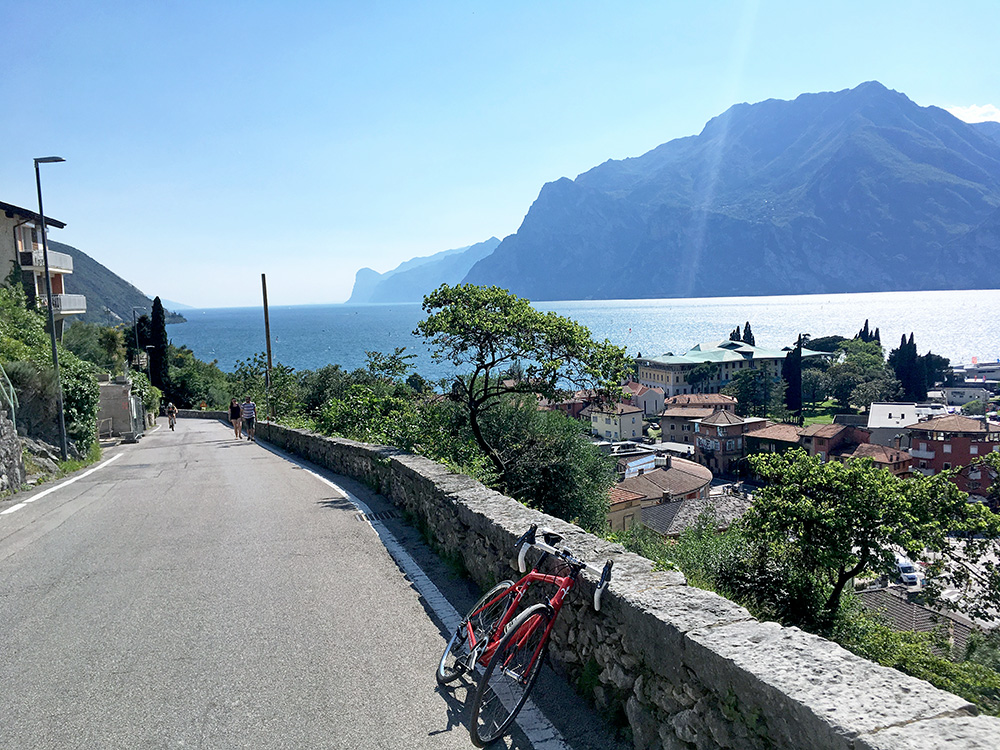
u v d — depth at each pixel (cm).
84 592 573
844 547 1830
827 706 213
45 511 958
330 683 399
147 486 1205
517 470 1372
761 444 8681
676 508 4344
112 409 2931
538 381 1319
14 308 2719
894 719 203
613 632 340
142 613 520
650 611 307
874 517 1842
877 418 9325
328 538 746
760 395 11725
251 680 404
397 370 2650
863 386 11756
